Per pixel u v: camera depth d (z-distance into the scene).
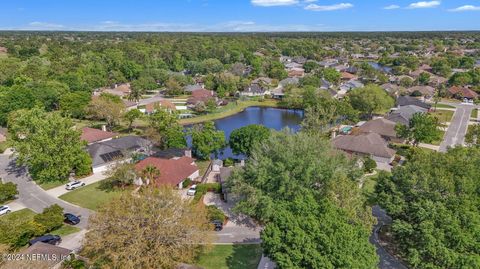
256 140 71.56
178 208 37.06
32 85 116.06
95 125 100.88
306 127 89.25
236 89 152.12
